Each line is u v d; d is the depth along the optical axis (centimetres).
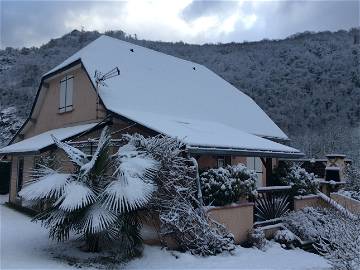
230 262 1125
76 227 994
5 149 2131
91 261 991
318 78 6197
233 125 2272
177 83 2438
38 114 2405
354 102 5703
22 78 5781
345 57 6519
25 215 1730
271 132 2514
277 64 6531
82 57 2000
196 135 1482
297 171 1814
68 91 2058
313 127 5478
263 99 5784
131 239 1050
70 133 1708
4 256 994
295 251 1400
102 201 989
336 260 970
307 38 7231
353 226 998
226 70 6184
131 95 1944
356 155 4481
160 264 1038
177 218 1145
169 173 1168
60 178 1025
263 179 2308
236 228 1358
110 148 1121
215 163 1958
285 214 1608
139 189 982
